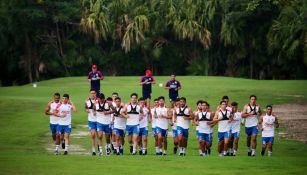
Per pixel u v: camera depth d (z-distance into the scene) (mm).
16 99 126688
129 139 78688
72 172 57625
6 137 94250
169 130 104188
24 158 67312
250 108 79750
